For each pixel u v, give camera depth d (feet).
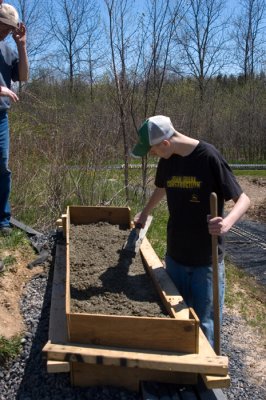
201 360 8.73
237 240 27.89
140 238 13.43
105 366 9.70
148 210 12.65
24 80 16.01
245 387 13.02
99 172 24.64
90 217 17.29
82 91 53.83
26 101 28.86
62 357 8.94
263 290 20.25
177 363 8.64
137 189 25.84
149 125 10.32
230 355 14.49
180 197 10.82
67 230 14.37
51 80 54.85
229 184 10.27
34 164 23.40
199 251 10.95
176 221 11.13
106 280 12.15
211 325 11.29
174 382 9.53
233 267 22.62
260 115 65.26
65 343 9.37
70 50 87.15
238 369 13.82
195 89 66.28
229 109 66.18
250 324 16.83
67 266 11.62
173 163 10.86
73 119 27.50
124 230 16.46
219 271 11.18
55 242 17.19
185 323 8.92
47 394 10.16
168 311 10.20
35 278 15.06
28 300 13.91
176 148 10.52
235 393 12.69
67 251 12.98
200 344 9.41
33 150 23.84
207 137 62.85
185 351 9.05
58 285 12.55
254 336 15.99
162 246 20.58
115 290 11.60
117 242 15.08
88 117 28.09
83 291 11.50
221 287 11.30
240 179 47.98
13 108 26.48
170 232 11.42
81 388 9.89
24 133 23.77
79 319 9.23
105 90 34.53
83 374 9.80
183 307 10.08
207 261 10.99
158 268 12.26
